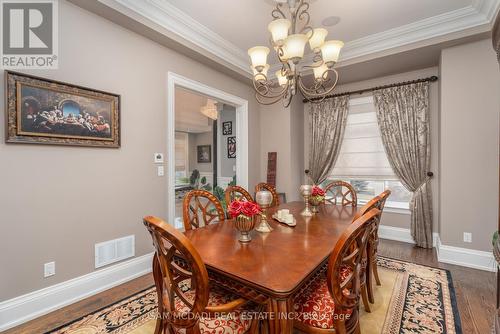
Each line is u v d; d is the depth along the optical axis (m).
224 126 6.13
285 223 1.94
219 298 1.30
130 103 2.48
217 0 2.37
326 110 4.27
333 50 1.91
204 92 3.34
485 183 2.69
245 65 3.73
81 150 2.12
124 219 2.43
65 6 2.01
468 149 2.77
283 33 1.79
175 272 1.08
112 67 2.33
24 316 1.80
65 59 2.01
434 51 2.96
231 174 6.02
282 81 2.34
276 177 4.38
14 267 1.77
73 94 2.05
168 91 2.84
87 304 2.03
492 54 2.64
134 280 2.46
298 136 4.50
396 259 2.96
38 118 1.87
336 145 4.17
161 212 2.77
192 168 8.62
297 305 1.24
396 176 3.67
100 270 2.25
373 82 3.91
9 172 1.75
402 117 3.54
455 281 2.39
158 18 2.49
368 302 1.99
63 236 2.01
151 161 2.67
